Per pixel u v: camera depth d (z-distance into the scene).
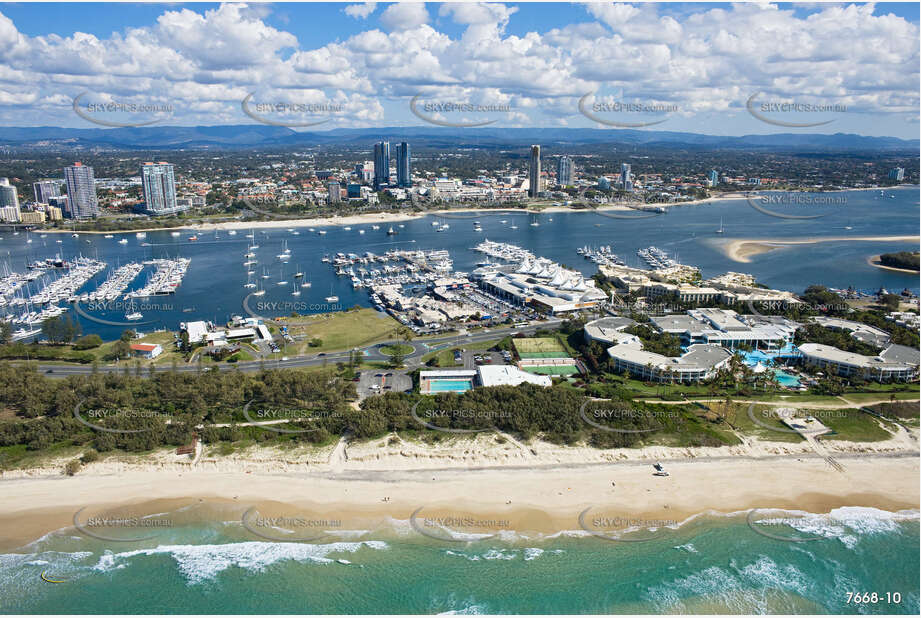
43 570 147.88
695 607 138.75
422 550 154.75
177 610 136.50
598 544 157.25
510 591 142.38
